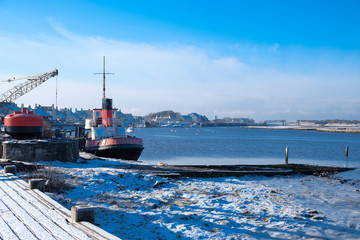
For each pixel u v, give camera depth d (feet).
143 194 49.44
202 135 500.74
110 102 117.80
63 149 74.74
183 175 69.31
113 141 103.50
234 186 61.46
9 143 69.15
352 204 50.37
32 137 77.00
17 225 21.18
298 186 67.10
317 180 76.59
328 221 39.81
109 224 32.71
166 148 231.09
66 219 22.77
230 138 404.77
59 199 39.88
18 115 74.90
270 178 76.43
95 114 120.98
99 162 83.10
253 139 385.09
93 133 112.78
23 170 51.31
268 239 32.30
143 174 62.64
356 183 73.87
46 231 19.90
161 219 35.73
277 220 38.88
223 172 73.67
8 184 36.78
